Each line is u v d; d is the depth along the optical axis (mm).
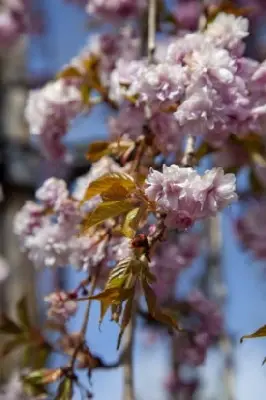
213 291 2193
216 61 1404
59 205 1506
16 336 1625
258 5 2510
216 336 1925
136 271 1314
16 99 2660
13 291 2541
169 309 1807
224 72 1400
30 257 1528
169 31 1849
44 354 1624
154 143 1486
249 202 2098
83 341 1441
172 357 2576
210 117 1402
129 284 1312
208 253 2211
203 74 1402
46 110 1665
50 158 1686
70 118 1669
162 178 1326
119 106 1618
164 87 1417
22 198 2498
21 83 2713
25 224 1561
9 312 2510
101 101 1685
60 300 1479
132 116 1501
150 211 1350
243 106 1416
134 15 1945
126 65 1543
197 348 1833
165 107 1425
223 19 1464
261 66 1442
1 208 2496
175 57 1430
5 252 2564
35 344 1625
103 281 1464
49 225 1544
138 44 1845
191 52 1425
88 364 1455
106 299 1309
